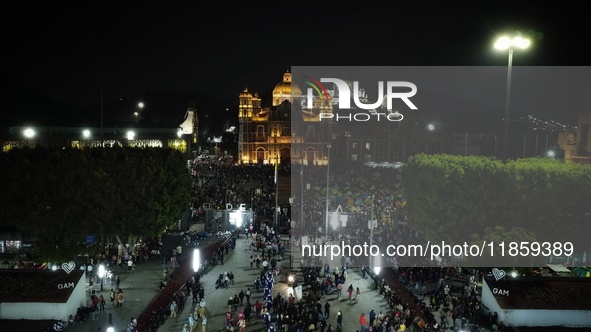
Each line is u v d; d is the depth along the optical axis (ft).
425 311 122.72
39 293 125.59
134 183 162.20
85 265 159.12
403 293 140.36
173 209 179.42
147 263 174.81
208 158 543.39
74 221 156.97
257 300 135.54
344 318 130.62
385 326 116.98
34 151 168.14
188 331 118.52
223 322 127.85
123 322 126.72
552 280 131.44
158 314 127.65
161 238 202.69
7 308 123.95
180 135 367.45
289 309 127.13
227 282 154.61
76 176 158.81
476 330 119.96
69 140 263.08
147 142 314.14
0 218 160.56
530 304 124.36
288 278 156.04
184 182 188.96
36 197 157.28
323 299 143.64
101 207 160.15
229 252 191.93
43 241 153.89
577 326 123.85
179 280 154.30
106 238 185.78
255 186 331.57
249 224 221.05
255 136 530.68
